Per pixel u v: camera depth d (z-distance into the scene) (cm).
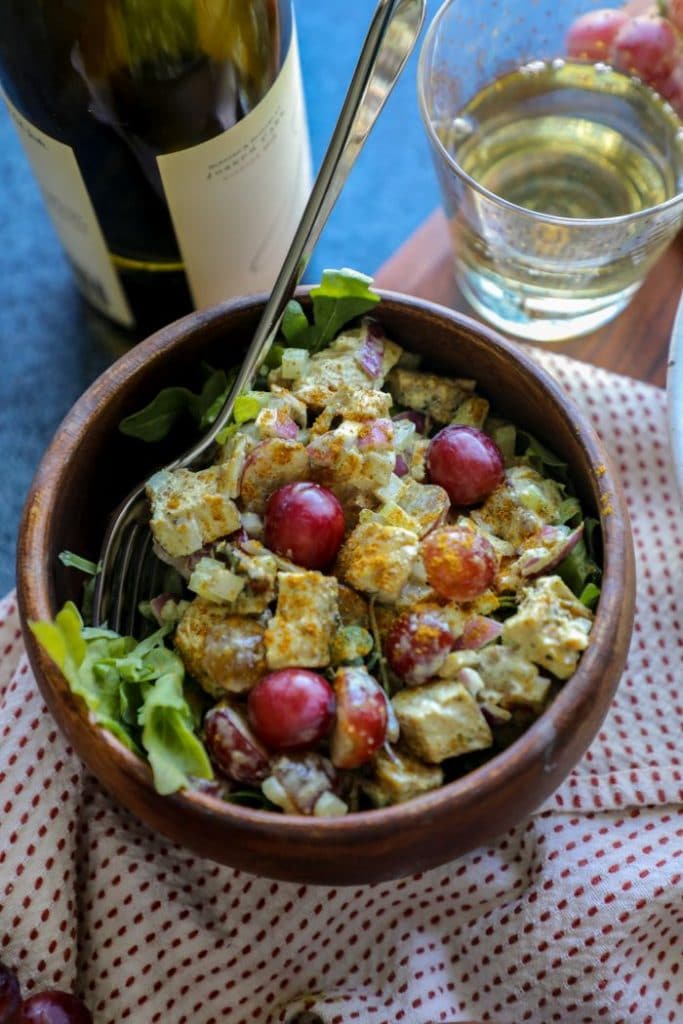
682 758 40
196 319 37
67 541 36
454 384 38
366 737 32
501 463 36
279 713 32
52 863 38
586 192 47
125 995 38
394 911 40
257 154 41
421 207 52
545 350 47
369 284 37
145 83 41
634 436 44
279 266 47
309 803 32
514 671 33
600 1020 38
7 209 52
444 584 34
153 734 32
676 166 46
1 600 42
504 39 45
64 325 50
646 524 44
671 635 42
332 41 54
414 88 54
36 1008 37
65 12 40
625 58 45
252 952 39
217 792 33
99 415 36
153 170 42
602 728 41
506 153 47
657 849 39
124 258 45
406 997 39
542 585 34
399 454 37
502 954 39
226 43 41
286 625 33
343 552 35
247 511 36
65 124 42
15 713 39
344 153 36
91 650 34
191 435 39
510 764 31
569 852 39
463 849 32
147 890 38
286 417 36
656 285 48
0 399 49
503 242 43
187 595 37
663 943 39
